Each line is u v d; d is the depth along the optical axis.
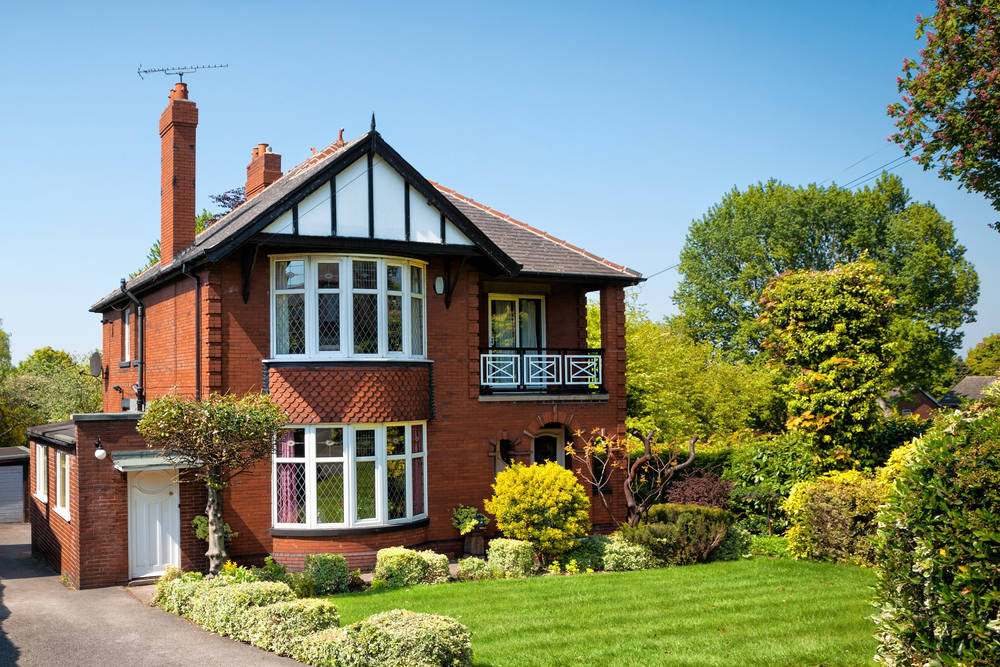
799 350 20.44
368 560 17.11
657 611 12.45
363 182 17.34
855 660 9.70
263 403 14.43
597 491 20.78
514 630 11.46
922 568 7.41
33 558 20.83
